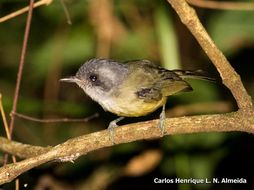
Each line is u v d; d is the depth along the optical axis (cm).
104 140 753
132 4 1284
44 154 741
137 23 1296
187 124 733
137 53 1283
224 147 1162
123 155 1241
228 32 1152
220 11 1184
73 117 1313
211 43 727
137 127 749
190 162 1127
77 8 1272
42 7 1291
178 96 1211
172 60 1030
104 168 1243
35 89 1388
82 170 1245
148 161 1142
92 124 1325
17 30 1360
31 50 1356
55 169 1194
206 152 1127
